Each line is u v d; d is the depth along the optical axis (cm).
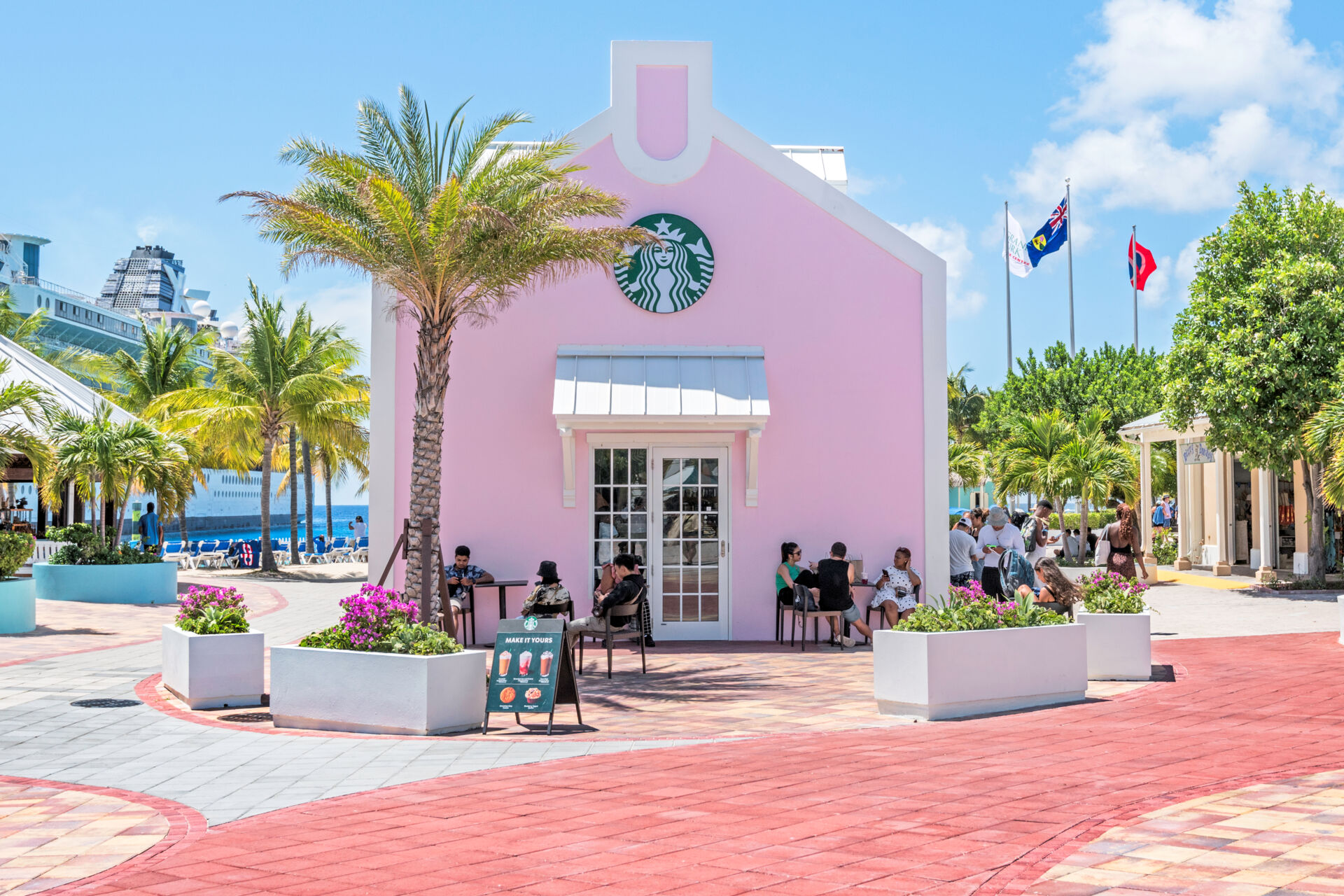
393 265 1141
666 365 1453
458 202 1113
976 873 454
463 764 720
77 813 592
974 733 809
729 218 1504
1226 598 2062
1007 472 3100
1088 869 454
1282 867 450
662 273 1488
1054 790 604
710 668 1199
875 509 1487
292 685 859
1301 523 2409
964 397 7569
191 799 623
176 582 2106
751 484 1461
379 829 549
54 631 1540
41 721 879
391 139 1234
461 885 450
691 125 1505
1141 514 3023
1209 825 520
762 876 453
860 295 1505
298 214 1121
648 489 1471
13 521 2905
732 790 621
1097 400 4053
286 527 9025
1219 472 2534
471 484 1452
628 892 436
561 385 1421
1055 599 1112
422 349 1162
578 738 815
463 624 1406
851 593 1423
